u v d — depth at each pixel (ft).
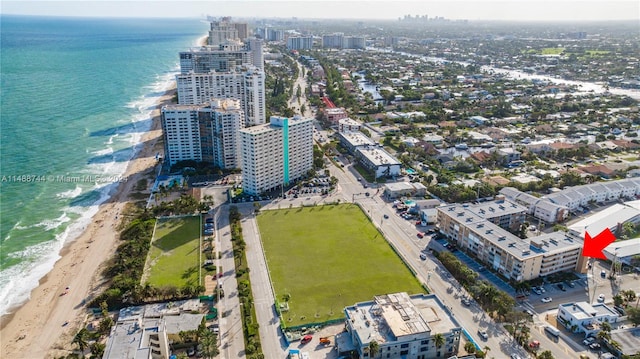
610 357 626.64
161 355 612.70
